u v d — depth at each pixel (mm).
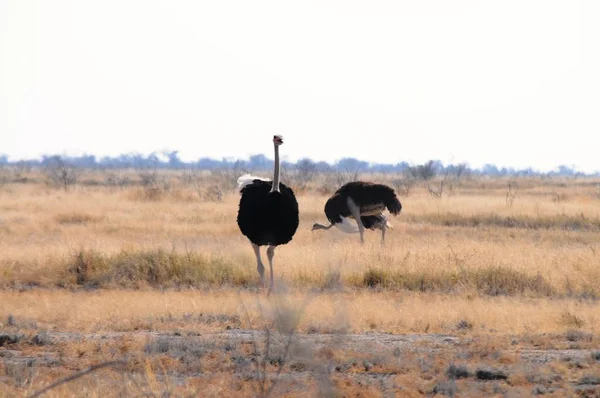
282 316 31344
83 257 55281
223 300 44188
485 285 50406
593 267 52750
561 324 37875
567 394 26328
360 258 55469
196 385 26859
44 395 25672
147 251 57031
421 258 55531
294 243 68250
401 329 36906
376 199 72875
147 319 38844
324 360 30250
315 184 191500
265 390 26328
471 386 27172
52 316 39625
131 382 26672
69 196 136125
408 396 26141
